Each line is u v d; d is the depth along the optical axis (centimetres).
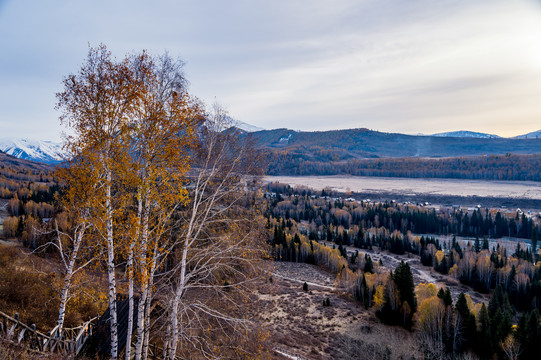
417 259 10938
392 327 4947
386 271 8781
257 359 1332
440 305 4572
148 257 1308
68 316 1841
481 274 8031
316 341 4103
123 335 1730
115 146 1234
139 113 1259
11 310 1633
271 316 4728
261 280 1477
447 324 4375
